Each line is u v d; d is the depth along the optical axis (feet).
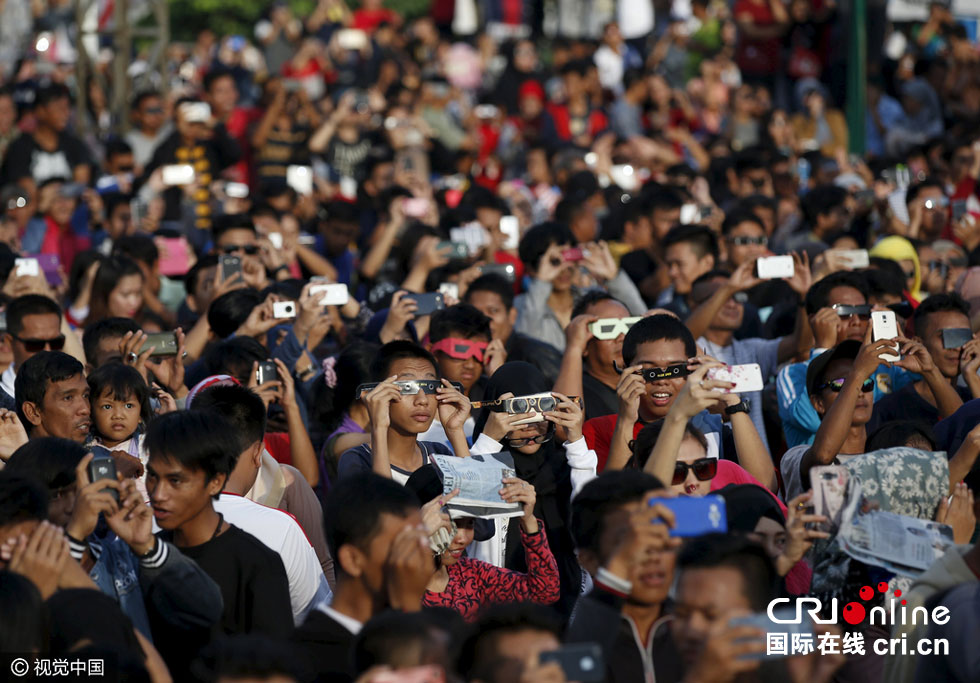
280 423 79.46
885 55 209.36
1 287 98.84
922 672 50.37
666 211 112.98
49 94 157.07
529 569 59.47
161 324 102.89
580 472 65.16
